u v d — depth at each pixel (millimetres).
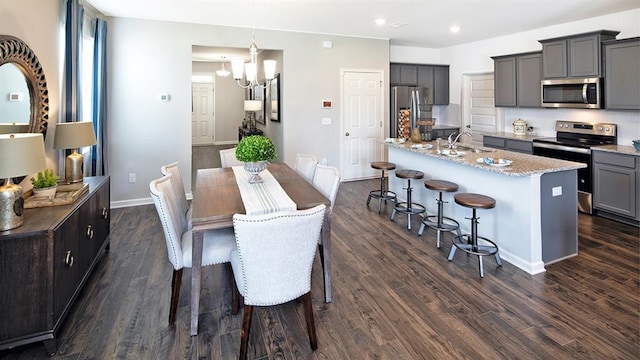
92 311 2453
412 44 6973
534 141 5152
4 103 2412
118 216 4559
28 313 1950
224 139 11977
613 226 4070
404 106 6758
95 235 2922
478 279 2895
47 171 2518
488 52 6453
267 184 2941
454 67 7223
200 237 2188
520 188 3043
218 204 2426
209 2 4137
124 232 3988
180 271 2324
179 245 2283
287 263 1932
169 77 5043
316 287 2795
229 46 5336
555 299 2574
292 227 1866
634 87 4152
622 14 4566
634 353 1998
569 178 3160
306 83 5957
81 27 3744
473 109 7008
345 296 2658
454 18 4898
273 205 2350
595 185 4379
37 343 2119
